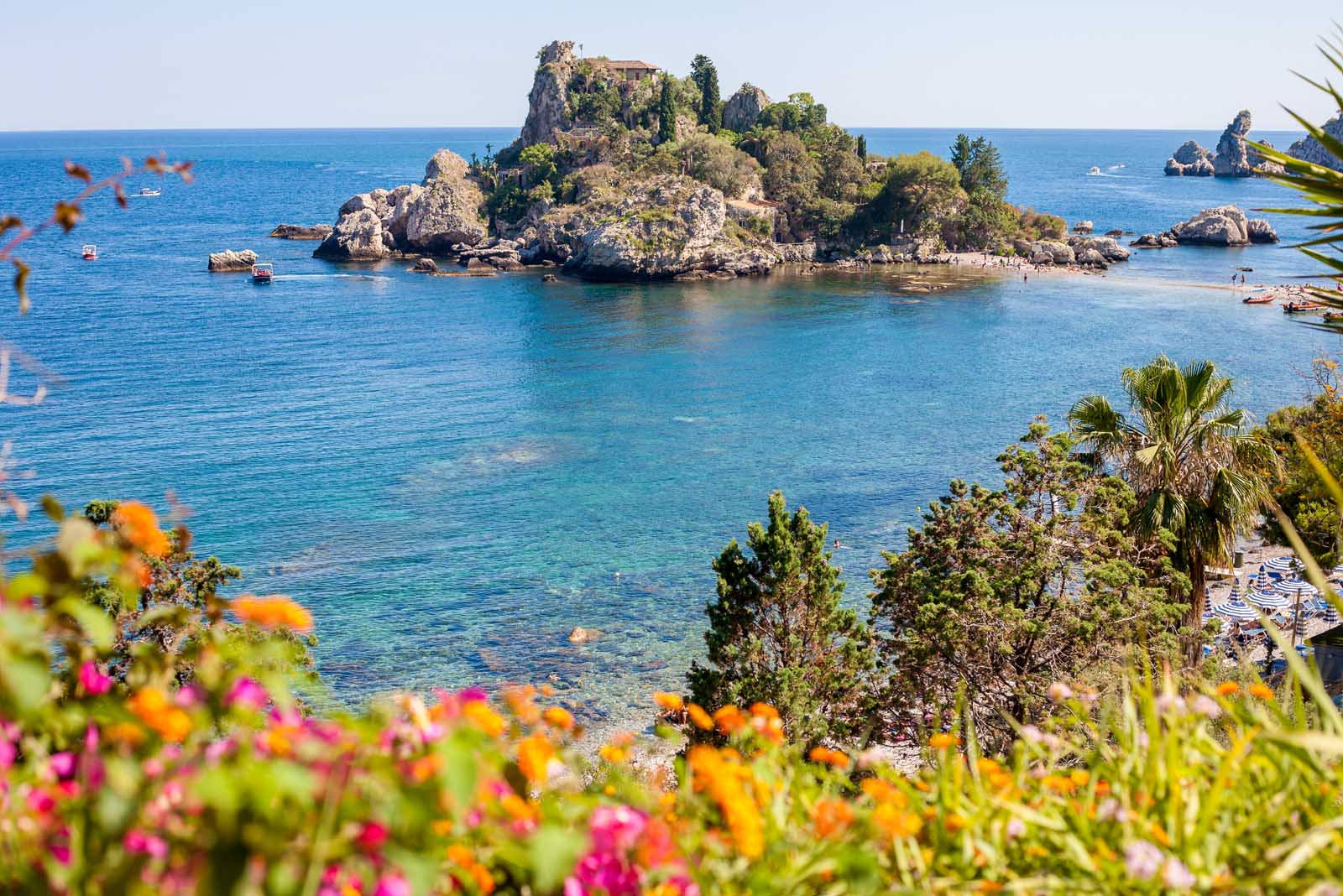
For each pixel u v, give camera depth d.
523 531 51.59
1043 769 5.00
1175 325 106.19
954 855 4.33
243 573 45.97
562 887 3.65
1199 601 23.70
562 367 90.50
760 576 23.27
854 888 3.72
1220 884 3.82
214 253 153.62
